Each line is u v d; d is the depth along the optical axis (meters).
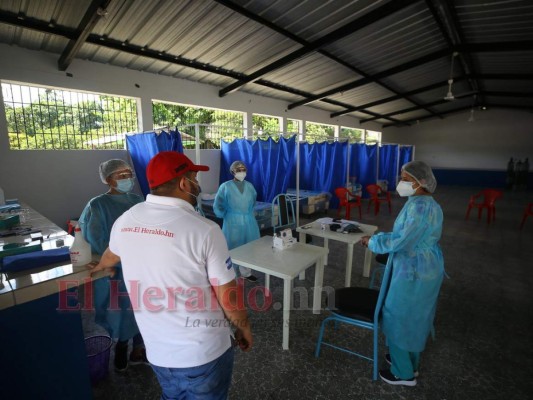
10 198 3.40
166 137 3.59
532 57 5.72
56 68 3.66
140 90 4.47
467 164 11.77
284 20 3.76
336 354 1.93
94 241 1.64
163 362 0.86
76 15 2.88
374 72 6.06
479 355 1.92
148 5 3.03
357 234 2.63
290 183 6.57
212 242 0.82
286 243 2.22
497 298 2.68
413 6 3.95
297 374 1.75
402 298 1.52
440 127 12.14
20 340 1.14
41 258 1.27
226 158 5.11
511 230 5.04
